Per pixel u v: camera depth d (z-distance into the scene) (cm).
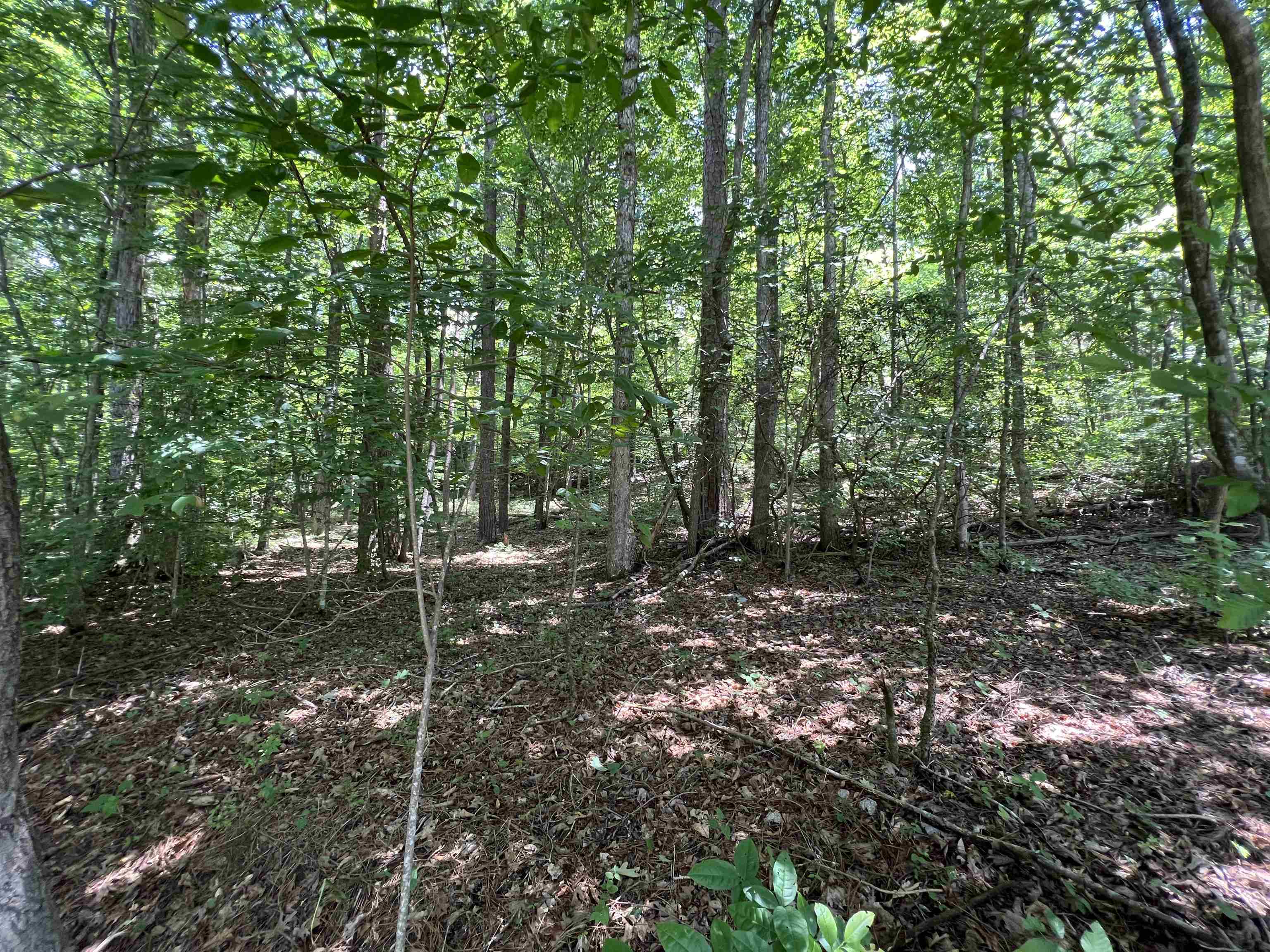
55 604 496
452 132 218
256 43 166
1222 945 237
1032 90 236
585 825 328
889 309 672
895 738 356
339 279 298
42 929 203
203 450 406
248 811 348
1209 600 476
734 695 455
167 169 146
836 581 756
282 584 816
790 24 740
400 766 382
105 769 388
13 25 341
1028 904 261
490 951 264
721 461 932
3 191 146
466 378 333
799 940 96
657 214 828
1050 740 375
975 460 776
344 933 276
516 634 612
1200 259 126
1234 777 334
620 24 310
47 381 357
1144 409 701
